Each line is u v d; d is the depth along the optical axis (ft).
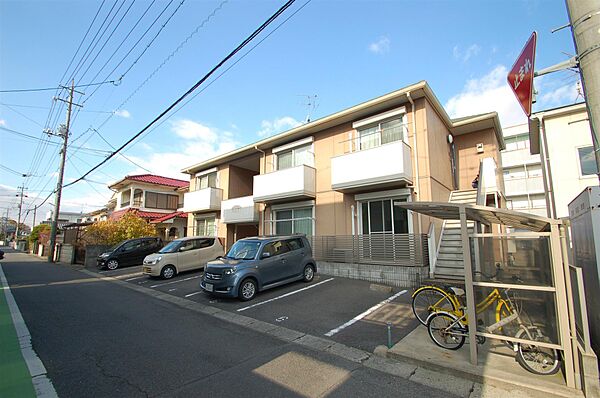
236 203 52.08
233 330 18.62
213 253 43.27
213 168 61.41
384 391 11.25
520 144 87.10
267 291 28.37
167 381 12.19
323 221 40.63
